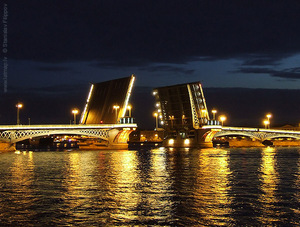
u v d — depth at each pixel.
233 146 163.12
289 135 169.00
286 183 38.19
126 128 121.00
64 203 28.69
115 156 84.44
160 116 138.50
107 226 23.30
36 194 32.03
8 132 108.62
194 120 132.25
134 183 38.06
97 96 128.38
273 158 75.31
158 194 32.03
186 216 25.20
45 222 24.00
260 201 29.30
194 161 67.12
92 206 27.77
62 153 100.62
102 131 123.88
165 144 148.50
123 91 118.94
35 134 111.81
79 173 47.06
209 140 141.25
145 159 73.06
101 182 38.81
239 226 23.23
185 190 33.91
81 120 135.50
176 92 127.12
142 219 24.59
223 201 29.30
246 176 43.91
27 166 56.84
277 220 24.38
